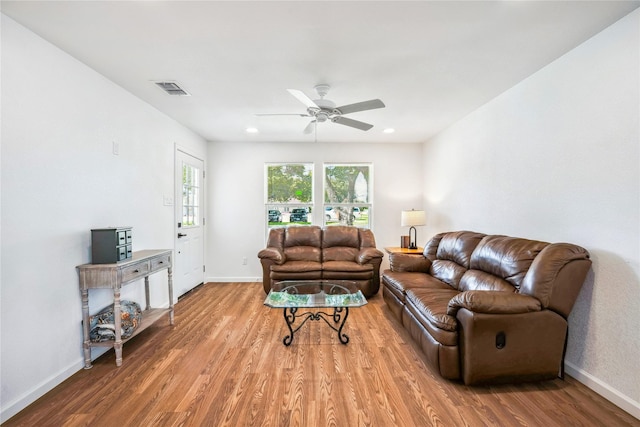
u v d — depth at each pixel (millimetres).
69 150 2262
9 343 1812
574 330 2193
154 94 3064
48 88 2084
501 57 2322
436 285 3086
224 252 5164
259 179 5176
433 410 1853
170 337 2910
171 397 1977
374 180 5242
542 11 1785
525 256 2328
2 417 1751
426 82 2770
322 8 1746
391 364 2408
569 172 2252
